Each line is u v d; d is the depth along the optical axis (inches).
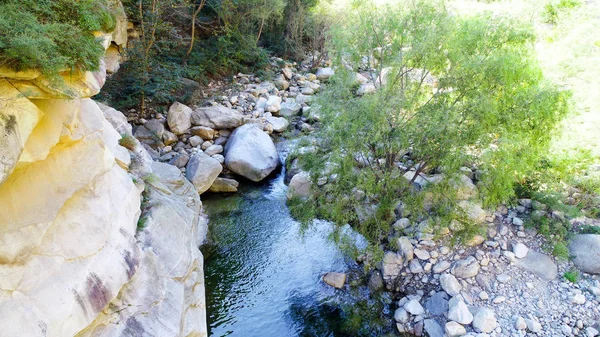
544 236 453.7
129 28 701.3
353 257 455.8
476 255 441.4
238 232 539.5
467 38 405.1
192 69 843.4
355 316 418.9
